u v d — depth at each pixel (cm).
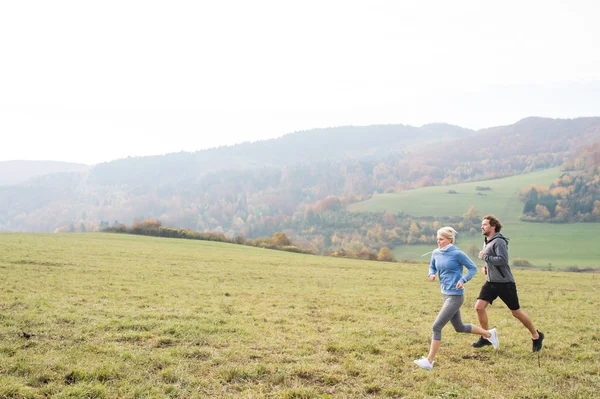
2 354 767
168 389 675
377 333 1109
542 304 1788
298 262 4197
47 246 3666
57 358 764
